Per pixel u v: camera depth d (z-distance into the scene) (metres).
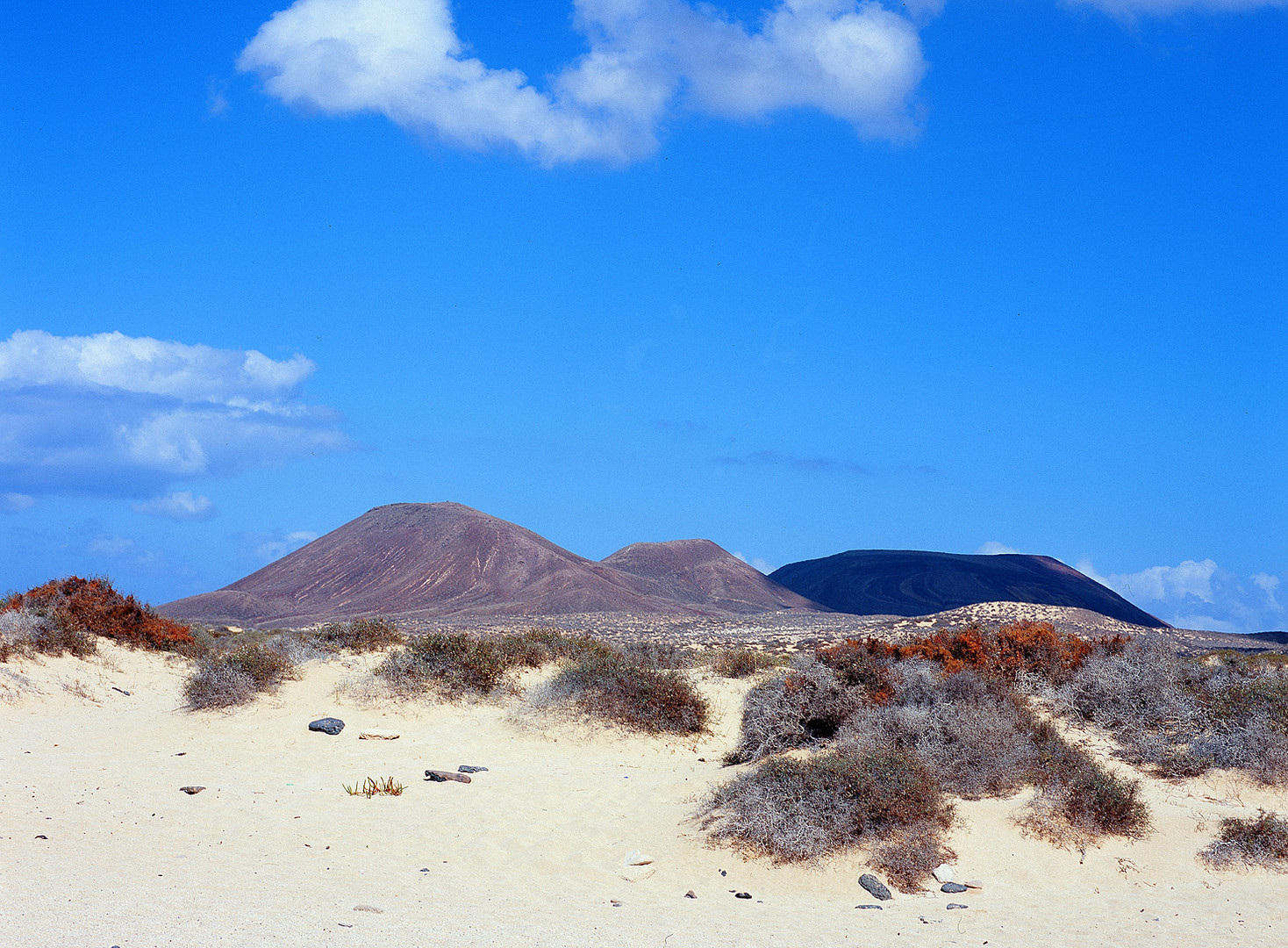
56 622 20.00
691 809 11.56
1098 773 11.38
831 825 10.21
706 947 7.67
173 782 12.83
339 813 11.55
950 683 13.85
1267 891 9.31
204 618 93.38
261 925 7.40
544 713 16.39
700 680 19.02
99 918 7.26
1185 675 15.52
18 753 13.88
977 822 10.63
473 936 7.59
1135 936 8.14
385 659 18.80
